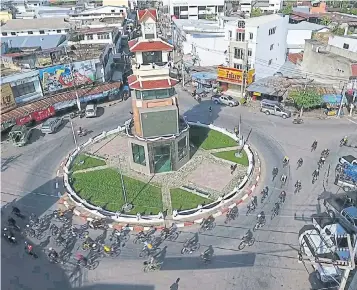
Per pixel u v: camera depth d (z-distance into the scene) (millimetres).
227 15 97438
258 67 70188
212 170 45594
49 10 132000
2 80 55812
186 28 95688
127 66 87000
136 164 45812
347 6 148625
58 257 32312
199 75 77000
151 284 29422
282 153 49250
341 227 32406
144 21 40125
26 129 56312
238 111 64438
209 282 29406
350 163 44125
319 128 56375
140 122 42688
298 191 40719
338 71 64812
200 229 35469
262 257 31750
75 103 64250
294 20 117250
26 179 45531
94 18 110312
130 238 34656
